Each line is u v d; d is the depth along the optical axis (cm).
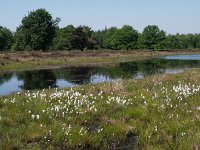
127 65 5984
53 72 4578
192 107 1414
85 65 5894
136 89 1956
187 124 1172
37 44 9412
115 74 4203
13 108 1404
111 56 8231
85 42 10244
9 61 5575
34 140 1074
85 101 1501
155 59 8231
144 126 1198
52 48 10081
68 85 3131
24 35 9525
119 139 1124
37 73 4447
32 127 1145
